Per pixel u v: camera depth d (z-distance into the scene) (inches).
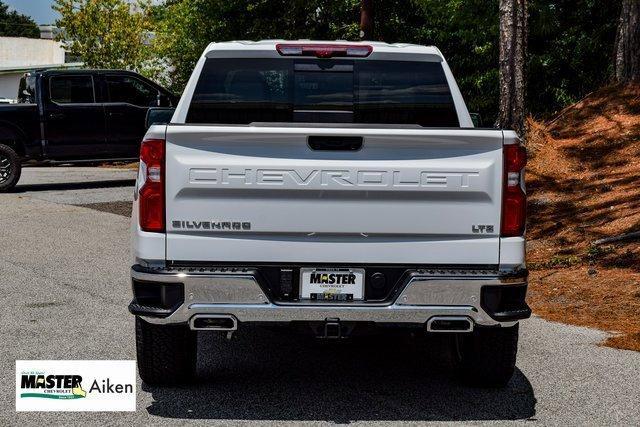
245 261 175.6
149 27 1268.5
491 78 796.0
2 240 442.9
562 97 758.5
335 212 175.0
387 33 971.9
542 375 216.8
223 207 174.2
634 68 576.1
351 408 187.9
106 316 275.1
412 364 226.7
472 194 175.8
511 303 178.7
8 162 685.3
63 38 1291.8
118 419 179.5
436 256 176.6
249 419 180.1
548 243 400.8
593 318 281.0
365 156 174.6
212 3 1026.7
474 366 198.8
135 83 728.3
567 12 765.3
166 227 174.4
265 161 173.5
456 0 774.5
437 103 213.8
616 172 478.0
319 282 176.4
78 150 705.0
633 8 576.4
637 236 369.1
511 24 516.1
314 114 213.5
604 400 196.4
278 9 1029.2
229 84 211.8
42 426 175.0
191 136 172.9
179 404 189.5
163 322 175.3
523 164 177.6
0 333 251.4
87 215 548.7
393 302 174.6
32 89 696.4
